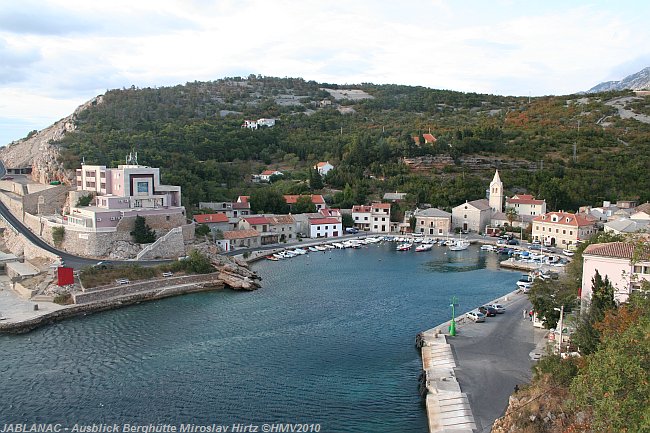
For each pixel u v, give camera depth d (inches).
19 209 6269.7
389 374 2866.6
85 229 5093.5
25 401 2561.5
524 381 2628.0
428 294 4503.0
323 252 6619.1
